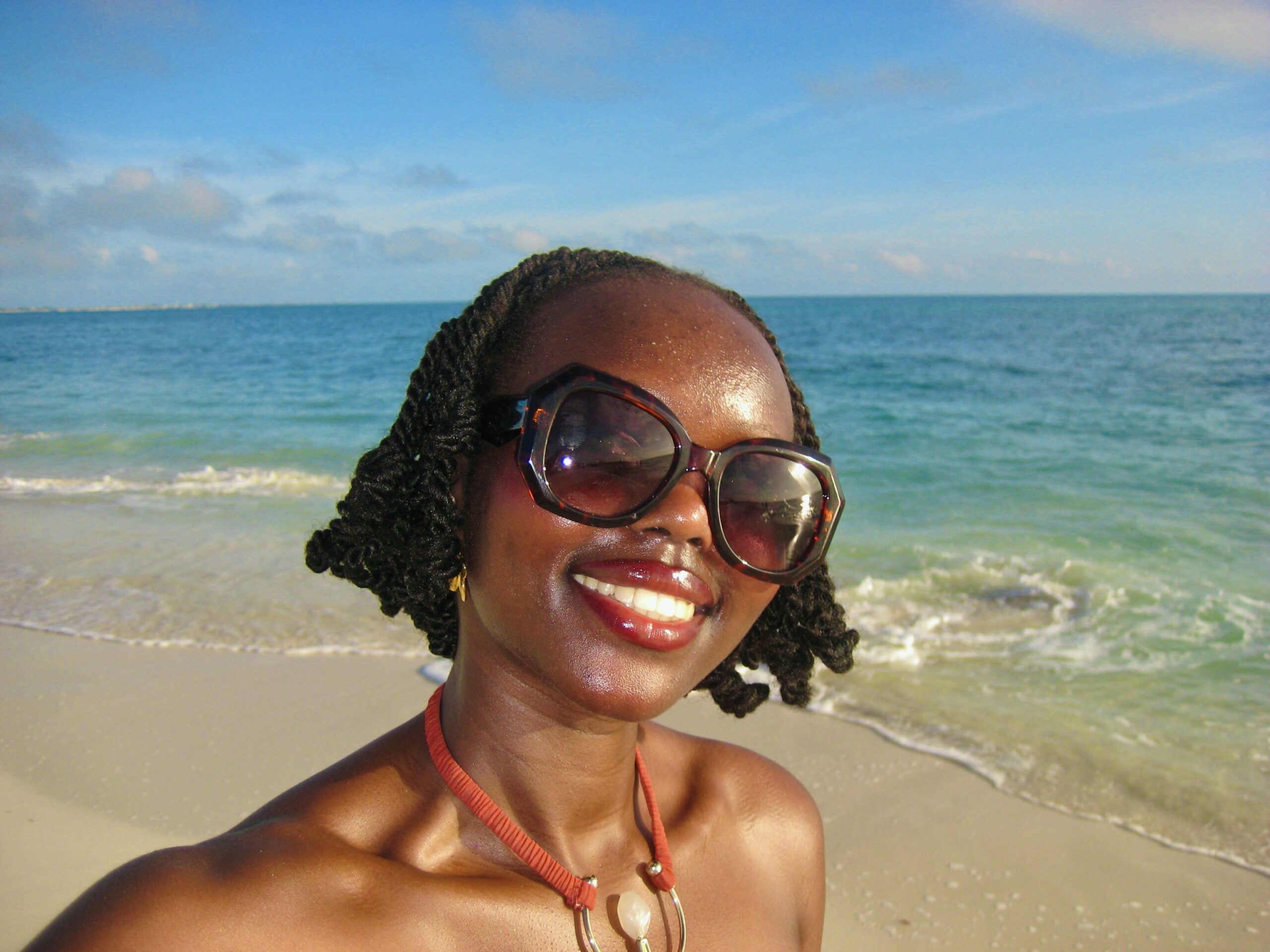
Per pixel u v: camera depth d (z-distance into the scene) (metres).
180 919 0.92
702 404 1.17
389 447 1.28
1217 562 8.66
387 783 1.22
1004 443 16.84
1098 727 5.18
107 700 5.34
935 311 108.25
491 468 1.15
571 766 1.27
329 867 1.05
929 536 9.77
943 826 4.24
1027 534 9.86
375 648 6.18
